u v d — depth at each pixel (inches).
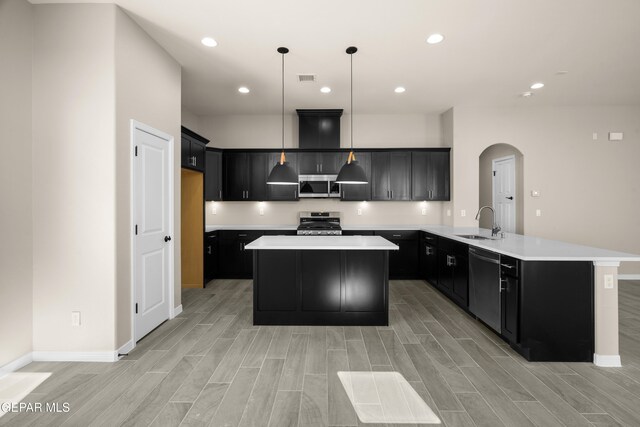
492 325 114.9
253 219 226.5
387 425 68.3
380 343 109.5
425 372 90.2
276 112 216.4
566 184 203.6
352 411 72.7
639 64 143.0
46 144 96.8
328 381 85.3
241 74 152.9
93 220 97.1
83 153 96.8
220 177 211.3
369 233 207.9
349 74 153.6
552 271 96.7
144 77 114.2
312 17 106.7
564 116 202.7
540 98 188.7
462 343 109.7
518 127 203.3
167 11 102.4
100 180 97.0
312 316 126.6
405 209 225.5
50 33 96.7
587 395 79.4
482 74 153.8
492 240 131.0
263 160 213.2
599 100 192.2
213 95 182.5
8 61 89.0
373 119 221.6
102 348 97.3
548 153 203.5
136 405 74.9
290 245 123.7
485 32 116.5
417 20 108.6
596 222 203.6
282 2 98.7
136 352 102.7
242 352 102.6
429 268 188.4
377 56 134.9
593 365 94.6
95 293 97.1
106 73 97.1
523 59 137.9
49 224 97.0
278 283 126.6
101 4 97.3
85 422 69.1
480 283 123.9
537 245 116.6
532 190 204.1
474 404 75.5
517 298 98.7
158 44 123.7
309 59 137.4
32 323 97.1
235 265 206.4
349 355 100.4
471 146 204.4
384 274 126.0
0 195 87.4
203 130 223.0
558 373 89.9
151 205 118.6
